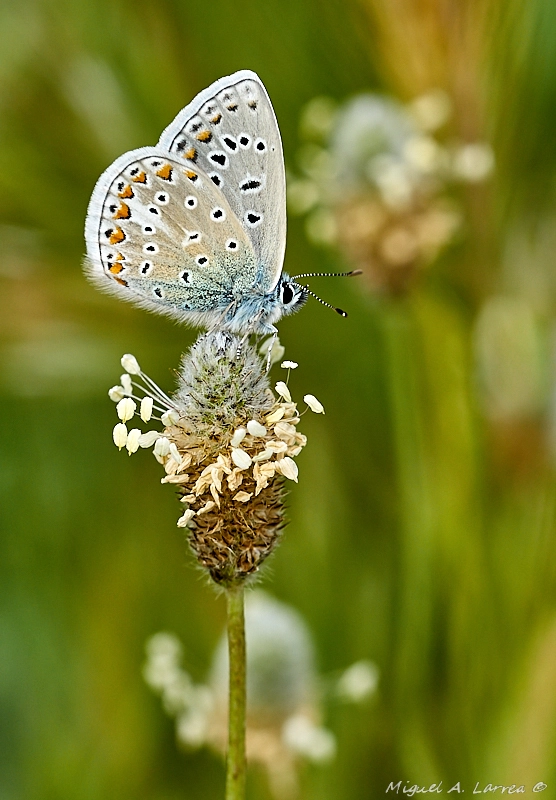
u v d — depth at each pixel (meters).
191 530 0.25
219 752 0.27
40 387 0.28
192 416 0.25
